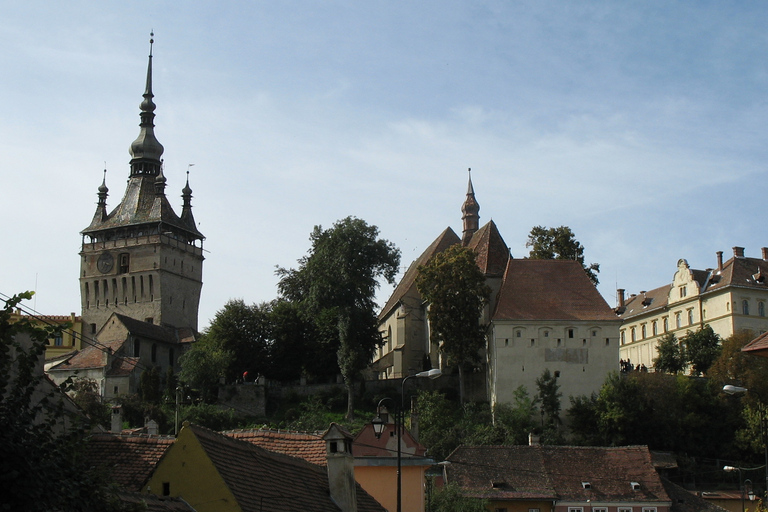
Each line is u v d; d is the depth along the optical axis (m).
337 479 34.50
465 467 88.06
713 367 124.31
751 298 153.38
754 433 112.12
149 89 176.62
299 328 138.12
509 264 127.62
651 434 114.50
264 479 30.70
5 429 20.66
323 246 132.00
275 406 129.38
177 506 27.08
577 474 87.94
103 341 143.38
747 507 94.50
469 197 172.25
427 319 136.00
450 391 129.00
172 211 169.25
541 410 118.25
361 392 129.50
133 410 119.62
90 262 164.88
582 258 142.75
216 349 134.25
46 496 20.27
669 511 85.56
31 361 21.92
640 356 175.38
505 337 120.69
